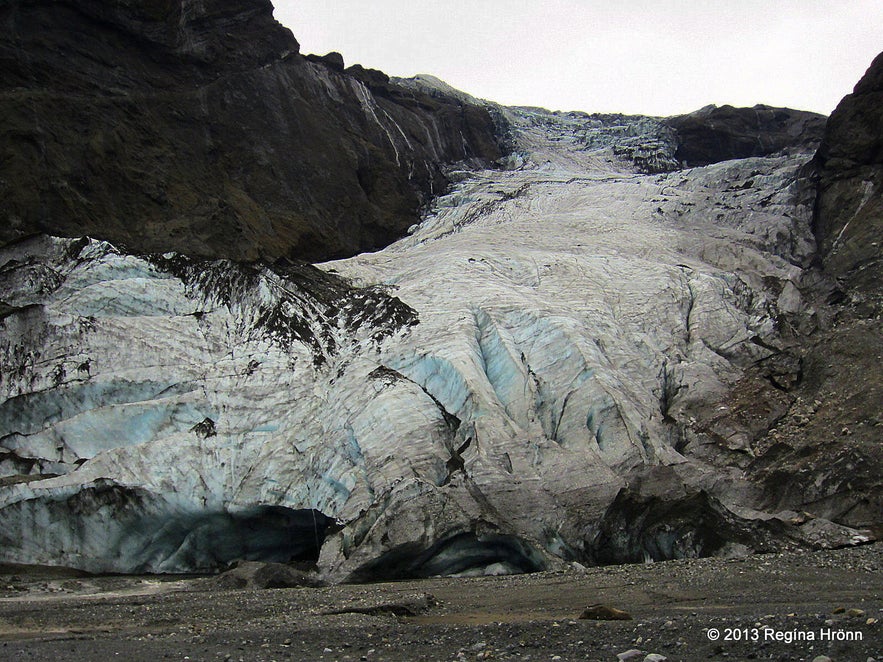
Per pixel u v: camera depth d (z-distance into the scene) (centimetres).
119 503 3228
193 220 4284
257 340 3722
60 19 4619
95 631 2022
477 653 1564
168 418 3484
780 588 2102
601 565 2920
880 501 2958
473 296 3922
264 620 2073
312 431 3388
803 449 3234
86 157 4269
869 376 3484
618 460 3191
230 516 3288
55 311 3712
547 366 3566
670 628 1616
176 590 2773
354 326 3831
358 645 1695
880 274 4228
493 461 3122
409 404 3319
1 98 4197
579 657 1489
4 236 3972
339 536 2962
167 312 3850
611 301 4088
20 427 3566
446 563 2942
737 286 4319
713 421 3528
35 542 3234
